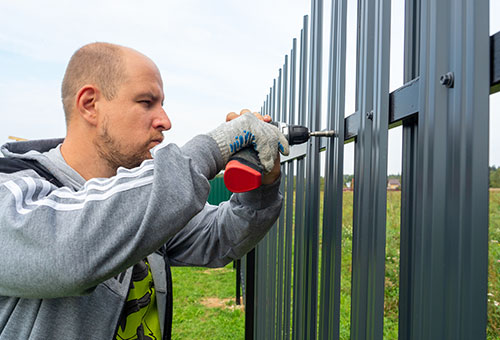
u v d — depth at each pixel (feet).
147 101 2.84
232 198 4.03
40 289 2.02
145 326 3.30
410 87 2.21
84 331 2.50
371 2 2.88
